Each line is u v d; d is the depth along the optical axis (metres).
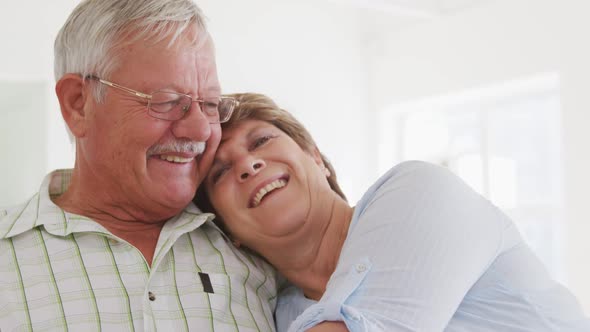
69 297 1.46
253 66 5.66
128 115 1.55
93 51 1.58
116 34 1.56
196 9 1.63
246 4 5.67
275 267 1.77
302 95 5.95
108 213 1.66
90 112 1.60
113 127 1.57
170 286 1.58
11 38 4.56
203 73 1.61
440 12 5.77
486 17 5.44
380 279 1.30
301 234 1.68
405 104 6.12
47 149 4.59
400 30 6.15
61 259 1.52
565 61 4.89
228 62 5.53
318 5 6.10
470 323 1.39
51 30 4.70
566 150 4.85
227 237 1.77
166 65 1.55
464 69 5.59
